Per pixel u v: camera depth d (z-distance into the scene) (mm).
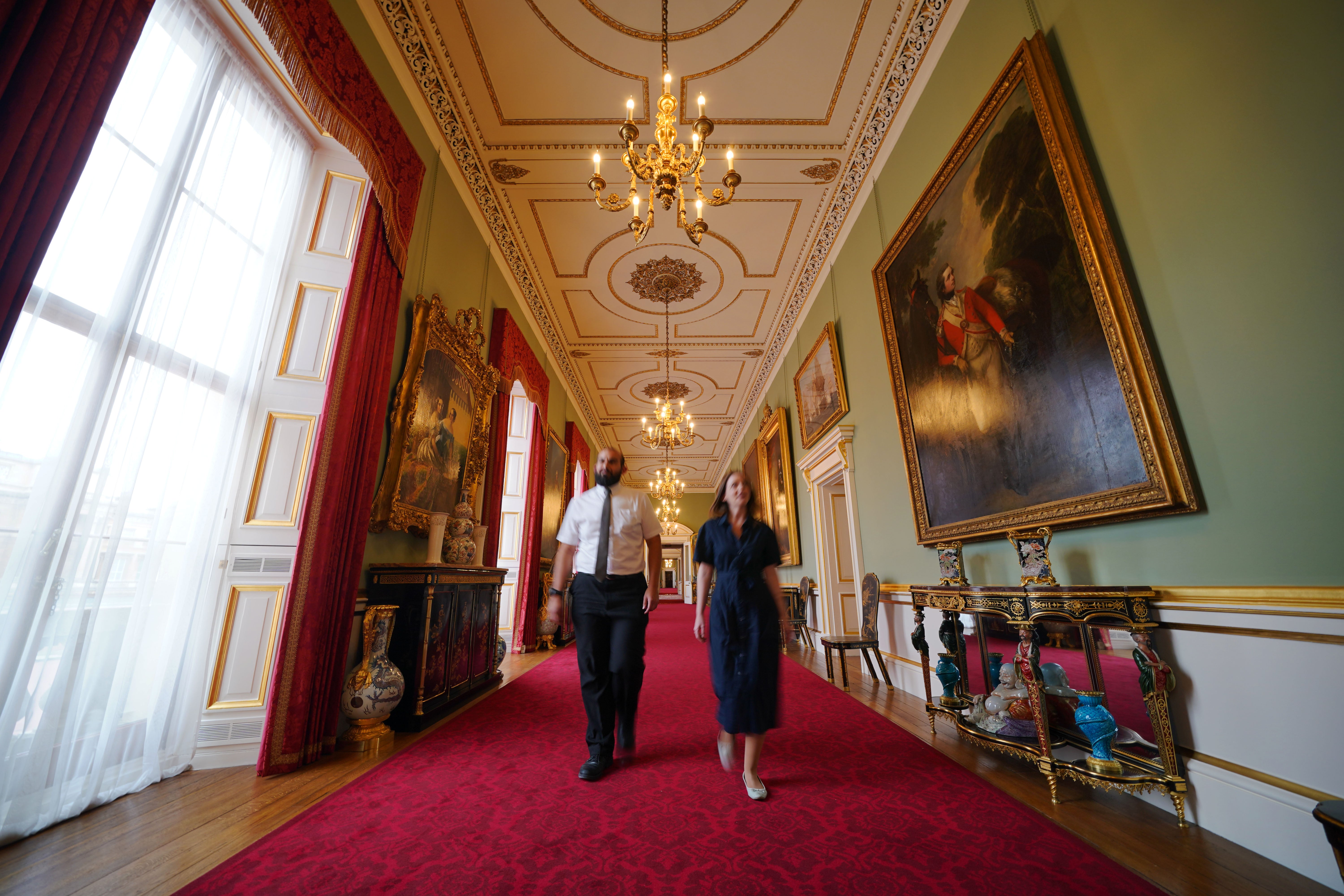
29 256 1683
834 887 1711
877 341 5492
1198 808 2141
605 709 2852
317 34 3074
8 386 2066
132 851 1958
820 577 7570
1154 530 2412
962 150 3699
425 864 1866
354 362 3441
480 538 5309
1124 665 2484
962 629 3523
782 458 9219
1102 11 2650
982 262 3531
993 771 2803
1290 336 1834
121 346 2377
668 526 21625
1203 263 2139
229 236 3186
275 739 2832
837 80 4746
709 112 5031
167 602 2840
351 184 3883
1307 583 1782
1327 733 1746
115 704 2443
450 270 5297
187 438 2898
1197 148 2164
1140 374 2369
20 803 2055
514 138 5336
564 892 1691
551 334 9438
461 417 5363
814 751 3137
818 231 6703
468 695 4621
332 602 3189
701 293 8211
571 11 4133
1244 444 1997
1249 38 1967
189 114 2773
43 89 1709
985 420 3539
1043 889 1694
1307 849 1758
